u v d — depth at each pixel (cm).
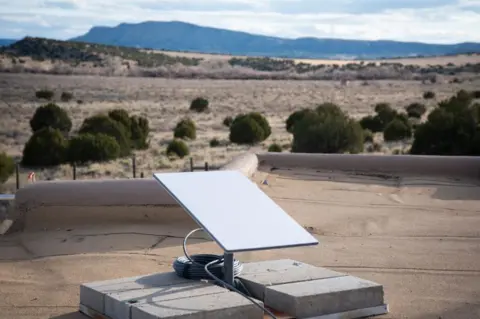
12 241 945
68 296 683
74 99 9544
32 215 1017
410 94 11231
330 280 607
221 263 624
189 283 597
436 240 920
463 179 1401
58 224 1011
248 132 4253
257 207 606
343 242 914
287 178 1397
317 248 880
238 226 567
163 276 627
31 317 614
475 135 3067
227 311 518
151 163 3173
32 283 738
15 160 3447
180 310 512
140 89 12350
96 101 9206
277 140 4450
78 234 959
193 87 13625
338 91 12406
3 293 698
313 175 1430
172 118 6719
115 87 12838
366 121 4966
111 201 1026
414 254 845
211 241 923
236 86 14212
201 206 584
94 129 3703
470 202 1189
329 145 3050
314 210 1120
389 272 766
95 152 3216
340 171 1469
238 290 584
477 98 8919
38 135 3216
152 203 1026
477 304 647
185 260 634
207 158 3434
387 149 3594
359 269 779
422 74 19488
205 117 6944
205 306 522
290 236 571
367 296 588
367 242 912
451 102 4134
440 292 688
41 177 2780
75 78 15188
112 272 776
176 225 1005
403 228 993
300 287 581
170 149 3562
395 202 1189
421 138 3114
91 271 782
